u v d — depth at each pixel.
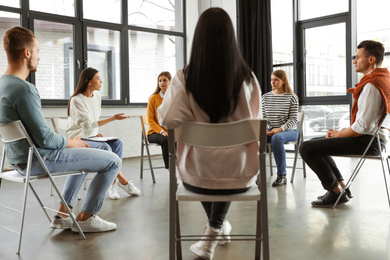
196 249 2.06
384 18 6.12
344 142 2.97
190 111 1.69
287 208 3.10
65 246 2.28
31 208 3.23
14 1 5.41
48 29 5.77
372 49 2.91
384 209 3.02
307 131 7.06
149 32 6.94
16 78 2.20
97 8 6.32
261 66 7.12
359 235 2.40
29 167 2.20
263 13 7.05
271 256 2.07
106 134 6.29
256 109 1.74
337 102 6.61
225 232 2.21
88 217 2.54
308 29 6.95
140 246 2.27
